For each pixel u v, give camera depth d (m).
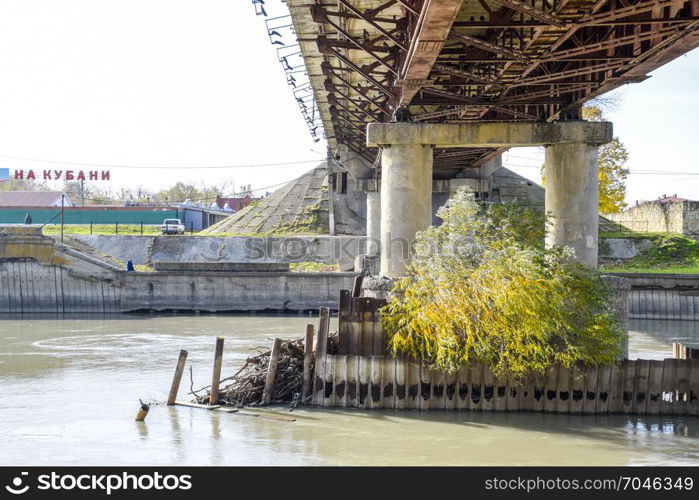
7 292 67.38
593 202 31.58
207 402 28.22
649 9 20.55
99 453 22.19
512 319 26.00
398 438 23.61
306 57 36.69
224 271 67.50
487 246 27.86
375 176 66.19
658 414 26.75
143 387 31.98
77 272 67.38
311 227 83.94
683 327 57.50
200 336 49.91
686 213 79.81
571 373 26.72
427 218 31.78
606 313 27.28
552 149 31.97
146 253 75.50
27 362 38.69
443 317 26.25
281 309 66.88
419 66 24.33
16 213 103.62
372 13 24.41
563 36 22.14
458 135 31.73
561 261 27.94
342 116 48.94
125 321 60.38
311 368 27.97
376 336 27.86
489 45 23.17
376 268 45.81
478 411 26.88
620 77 26.52
